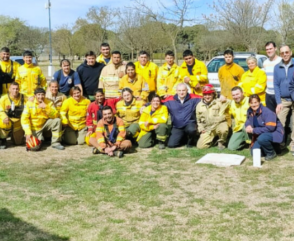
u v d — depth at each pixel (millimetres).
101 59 9609
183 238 4277
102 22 33062
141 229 4504
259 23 20375
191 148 8078
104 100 8312
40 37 42625
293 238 4242
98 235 4375
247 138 7703
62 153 7887
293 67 7348
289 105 7543
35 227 4574
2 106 8250
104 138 7688
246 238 4254
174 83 8844
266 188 5695
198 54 31359
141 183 6000
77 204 5227
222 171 6500
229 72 8844
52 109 8211
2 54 8859
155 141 8516
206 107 7863
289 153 7469
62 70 8969
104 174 6480
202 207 5070
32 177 6359
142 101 8414
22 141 8633
